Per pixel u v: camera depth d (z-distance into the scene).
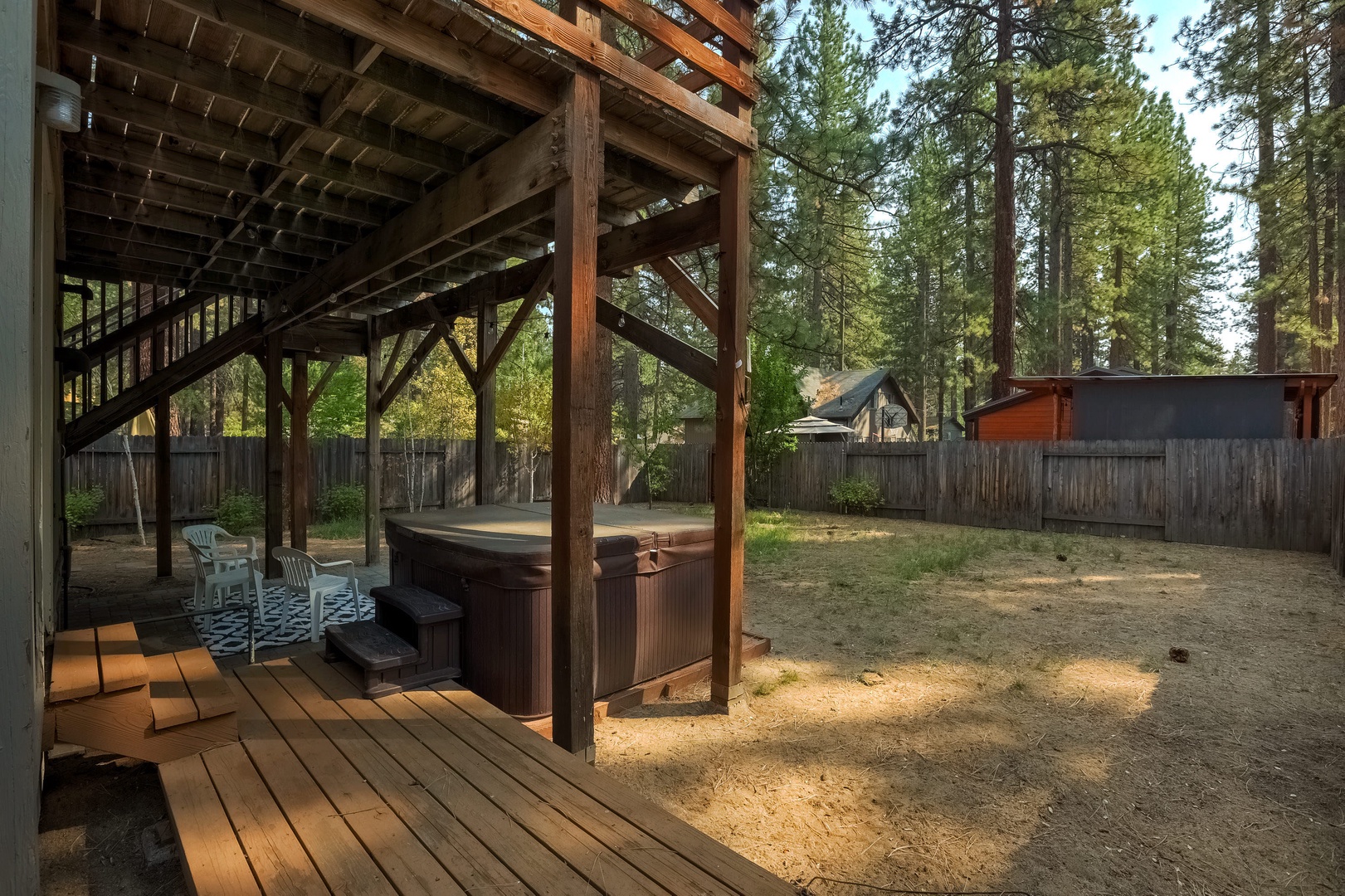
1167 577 7.56
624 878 1.73
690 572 4.30
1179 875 2.36
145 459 10.57
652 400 23.97
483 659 3.43
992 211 23.00
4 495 1.33
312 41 2.56
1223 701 3.93
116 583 6.79
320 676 3.20
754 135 3.73
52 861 2.01
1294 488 9.38
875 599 6.59
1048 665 4.61
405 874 1.72
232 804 2.05
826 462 14.58
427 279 6.29
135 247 5.10
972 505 12.42
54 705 2.13
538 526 4.37
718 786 2.97
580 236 2.87
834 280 25.02
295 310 5.95
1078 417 12.45
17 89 1.35
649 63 3.66
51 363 3.43
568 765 2.35
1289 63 13.74
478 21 2.49
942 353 27.83
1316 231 18.25
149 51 2.69
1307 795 2.89
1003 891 2.27
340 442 12.46
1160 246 25.11
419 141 3.49
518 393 14.93
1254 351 35.47
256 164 3.89
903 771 3.12
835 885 2.29
